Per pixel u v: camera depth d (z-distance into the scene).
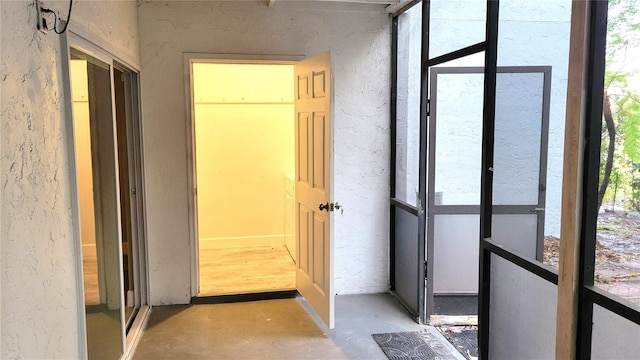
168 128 3.66
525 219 2.22
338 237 4.04
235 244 5.45
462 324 3.44
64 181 1.84
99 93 2.43
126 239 3.70
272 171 5.45
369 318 3.58
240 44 3.71
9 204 1.39
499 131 2.34
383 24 3.88
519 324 2.20
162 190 3.70
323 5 3.79
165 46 3.59
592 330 1.71
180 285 3.81
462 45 3.36
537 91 2.14
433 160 3.38
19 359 1.43
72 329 1.88
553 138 2.14
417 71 3.53
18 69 1.47
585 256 1.70
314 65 3.34
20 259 1.45
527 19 2.19
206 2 3.62
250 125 5.33
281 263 4.86
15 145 1.43
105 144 2.51
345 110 3.93
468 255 3.56
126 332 3.21
